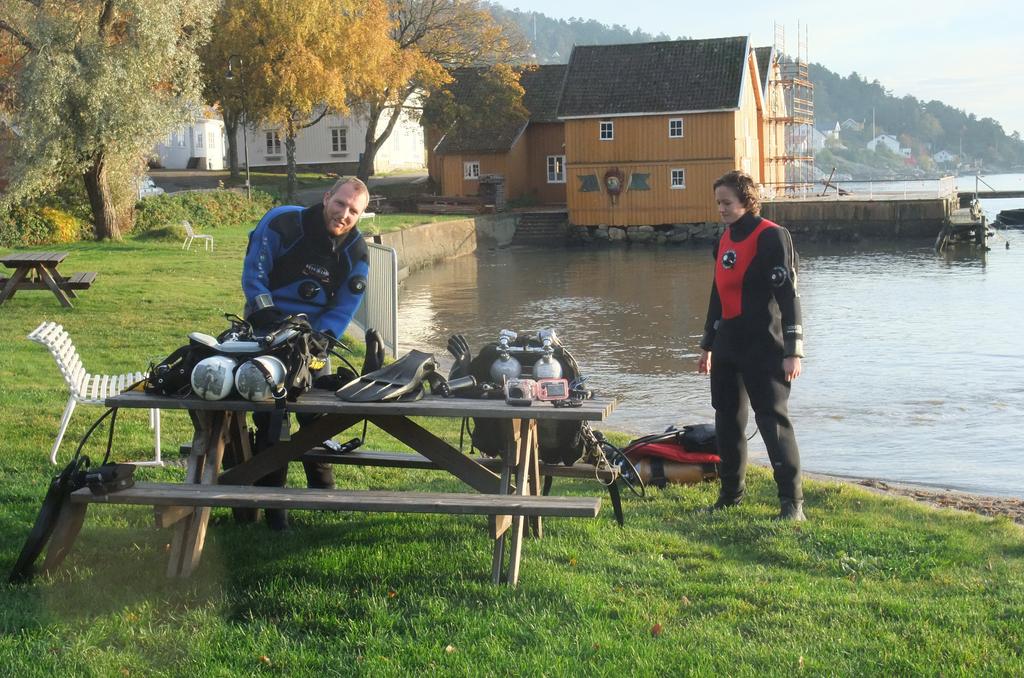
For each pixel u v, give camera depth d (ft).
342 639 14.90
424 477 24.98
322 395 18.13
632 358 62.44
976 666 14.15
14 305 60.49
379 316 53.52
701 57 181.98
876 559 19.20
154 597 16.43
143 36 100.73
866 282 111.75
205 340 17.63
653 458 25.88
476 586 16.90
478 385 18.66
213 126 238.48
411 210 181.27
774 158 210.18
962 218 165.07
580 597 16.51
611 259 148.15
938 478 33.09
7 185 102.89
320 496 16.63
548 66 219.00
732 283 22.44
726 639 14.96
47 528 16.78
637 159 179.52
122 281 73.67
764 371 22.29
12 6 98.63
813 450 37.91
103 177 109.29
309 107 152.46
